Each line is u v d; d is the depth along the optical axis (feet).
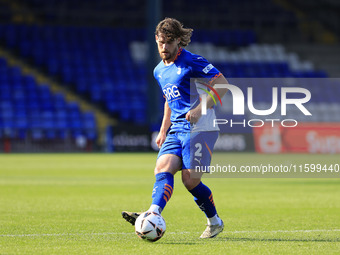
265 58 287.28
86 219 52.95
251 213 59.00
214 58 282.15
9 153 212.84
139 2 291.79
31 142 216.54
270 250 36.24
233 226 48.85
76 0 285.64
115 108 243.19
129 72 260.42
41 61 256.11
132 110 244.01
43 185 93.35
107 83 252.62
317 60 292.40
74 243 38.75
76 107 236.43
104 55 265.54
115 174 118.62
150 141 216.95
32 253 34.78
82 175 115.75
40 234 43.19
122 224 49.47
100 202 69.05
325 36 308.81
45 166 141.79
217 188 91.71
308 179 112.37
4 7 279.69
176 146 39.55
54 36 268.82
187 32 39.50
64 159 173.58
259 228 47.57
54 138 217.15
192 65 39.29
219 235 43.32
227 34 293.02
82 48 266.36
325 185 97.45
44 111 232.53
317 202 70.28
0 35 262.06
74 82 250.16
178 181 106.42
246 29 301.63
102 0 287.69
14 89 238.27
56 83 249.55
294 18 306.35
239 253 35.01
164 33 38.93
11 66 251.60
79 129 218.59
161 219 36.94
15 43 260.42
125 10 289.94
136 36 278.05
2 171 125.39
